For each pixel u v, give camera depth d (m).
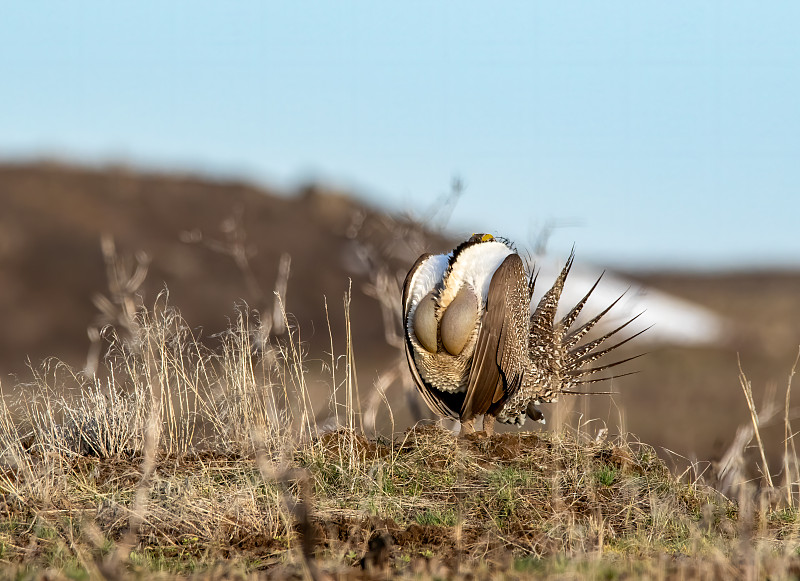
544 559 14.29
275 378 20.41
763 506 16.58
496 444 18.78
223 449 18.86
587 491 17.12
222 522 15.45
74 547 13.82
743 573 12.98
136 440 18.66
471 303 18.33
